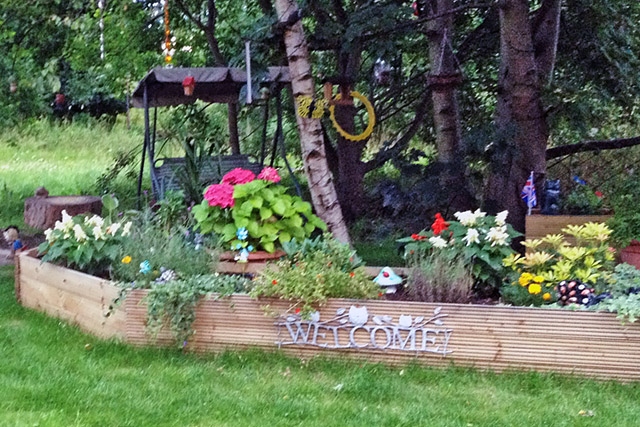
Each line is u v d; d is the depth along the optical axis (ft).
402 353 15.58
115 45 33.78
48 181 47.52
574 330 14.69
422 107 32.19
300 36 20.04
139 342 16.96
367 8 22.63
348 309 15.79
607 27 28.89
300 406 13.56
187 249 18.19
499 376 14.93
